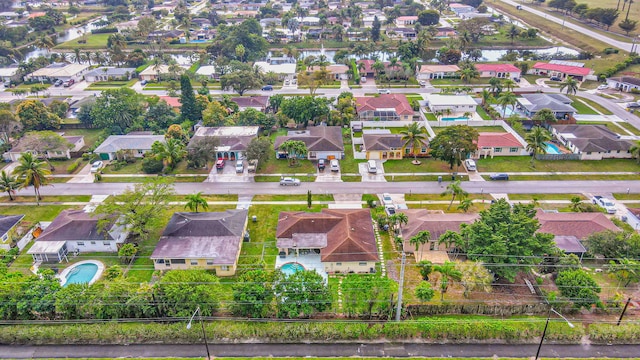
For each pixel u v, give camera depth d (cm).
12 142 12206
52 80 17775
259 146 10450
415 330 6100
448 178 10338
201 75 17488
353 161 11181
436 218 8050
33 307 6175
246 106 14250
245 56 19725
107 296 6228
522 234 6850
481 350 5966
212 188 10019
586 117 13588
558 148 11744
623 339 6038
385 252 7812
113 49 19725
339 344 6084
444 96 14612
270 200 9494
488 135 11588
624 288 6888
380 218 8525
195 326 6106
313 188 9962
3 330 6112
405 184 10094
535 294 6788
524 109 14012
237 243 7638
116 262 7669
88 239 7850
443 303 6512
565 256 7019
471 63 18138
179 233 7819
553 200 9356
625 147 11031
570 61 18962
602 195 9525
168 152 10406
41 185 9575
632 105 14212
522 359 5806
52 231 7956
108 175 10700
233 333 6128
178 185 10175
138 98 13488
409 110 13562
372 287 6144
